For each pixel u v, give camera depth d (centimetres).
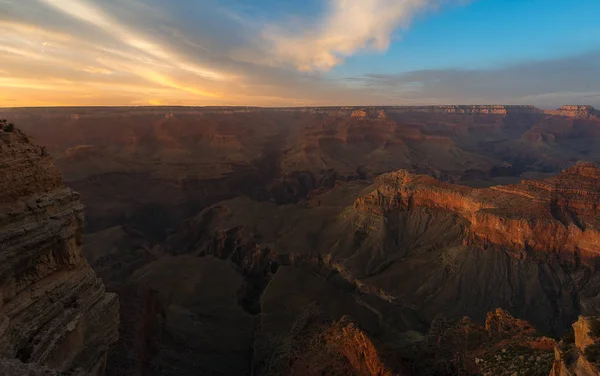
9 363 1298
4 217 1609
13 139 1781
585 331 1616
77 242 2108
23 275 1694
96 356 2091
